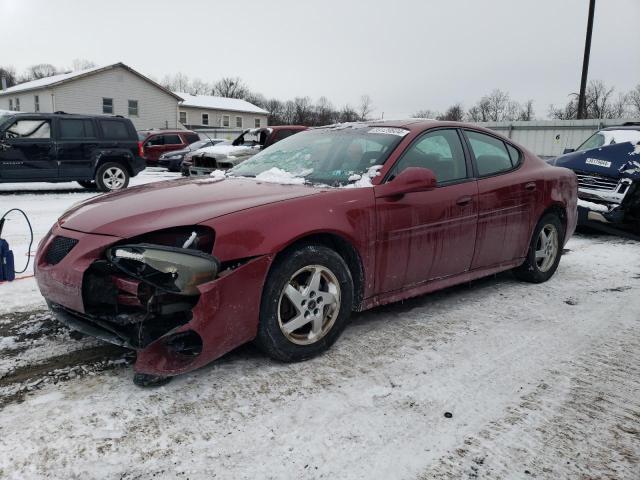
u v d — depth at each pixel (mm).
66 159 10844
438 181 3631
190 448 2125
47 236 2945
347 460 2092
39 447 2090
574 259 5781
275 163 3871
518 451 2184
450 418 2414
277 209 2779
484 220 3871
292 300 2801
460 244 3717
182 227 2572
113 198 3146
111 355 2932
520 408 2520
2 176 10133
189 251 2441
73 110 32875
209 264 2449
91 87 33281
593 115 45625
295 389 2615
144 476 1953
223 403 2463
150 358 2449
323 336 2982
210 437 2201
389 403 2521
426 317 3707
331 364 2906
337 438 2230
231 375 2736
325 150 3771
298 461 2074
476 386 2721
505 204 4043
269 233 2662
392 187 3230
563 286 4617
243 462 2055
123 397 2482
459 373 2855
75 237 2668
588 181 7148
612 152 7258
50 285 2697
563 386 2750
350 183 3248
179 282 2389
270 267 2695
